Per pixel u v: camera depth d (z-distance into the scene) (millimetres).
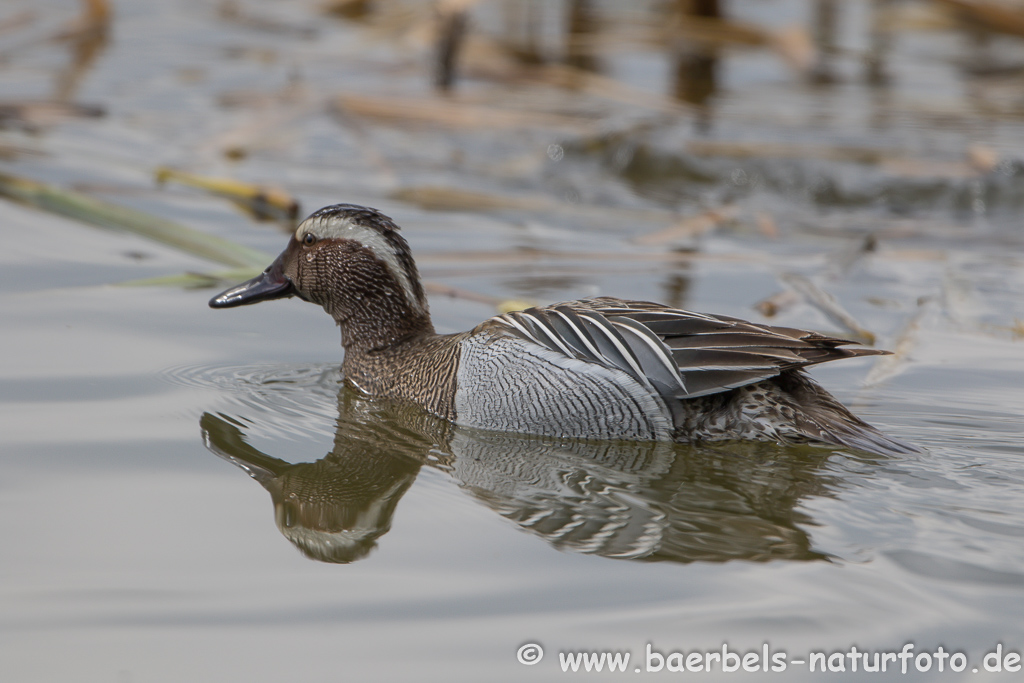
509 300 13688
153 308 13516
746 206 18969
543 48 25094
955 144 20750
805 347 10195
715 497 9484
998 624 7395
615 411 10688
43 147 19016
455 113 20797
